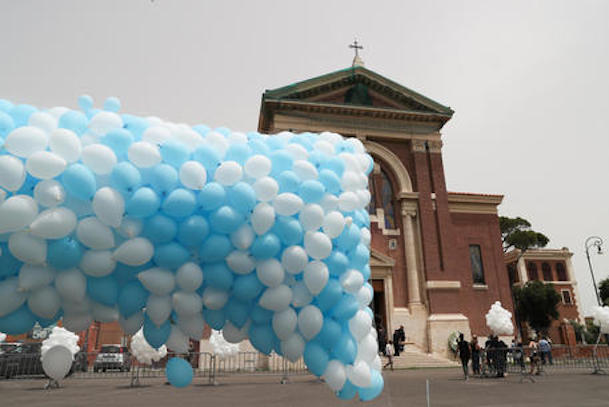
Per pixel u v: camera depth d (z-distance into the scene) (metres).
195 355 20.16
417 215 24.28
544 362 19.64
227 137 5.12
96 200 3.87
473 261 25.55
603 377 15.27
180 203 4.18
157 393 11.94
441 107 25.83
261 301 4.55
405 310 22.53
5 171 3.55
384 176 25.12
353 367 4.77
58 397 11.15
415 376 16.00
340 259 4.93
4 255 3.90
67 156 3.88
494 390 11.62
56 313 4.14
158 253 4.21
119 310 4.36
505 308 24.78
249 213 4.58
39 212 3.82
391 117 25.11
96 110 4.57
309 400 10.19
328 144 5.62
